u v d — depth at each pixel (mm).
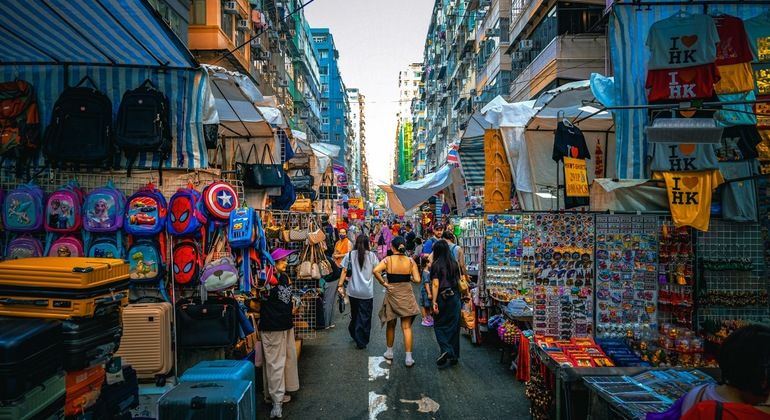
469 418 4391
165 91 4797
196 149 4785
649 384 3248
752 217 5059
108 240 4375
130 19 3746
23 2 3523
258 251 4617
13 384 2080
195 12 16016
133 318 3979
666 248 5230
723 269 5117
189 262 4484
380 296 12414
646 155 4688
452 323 6074
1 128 4520
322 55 72812
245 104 6566
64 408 2465
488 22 25359
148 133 4535
